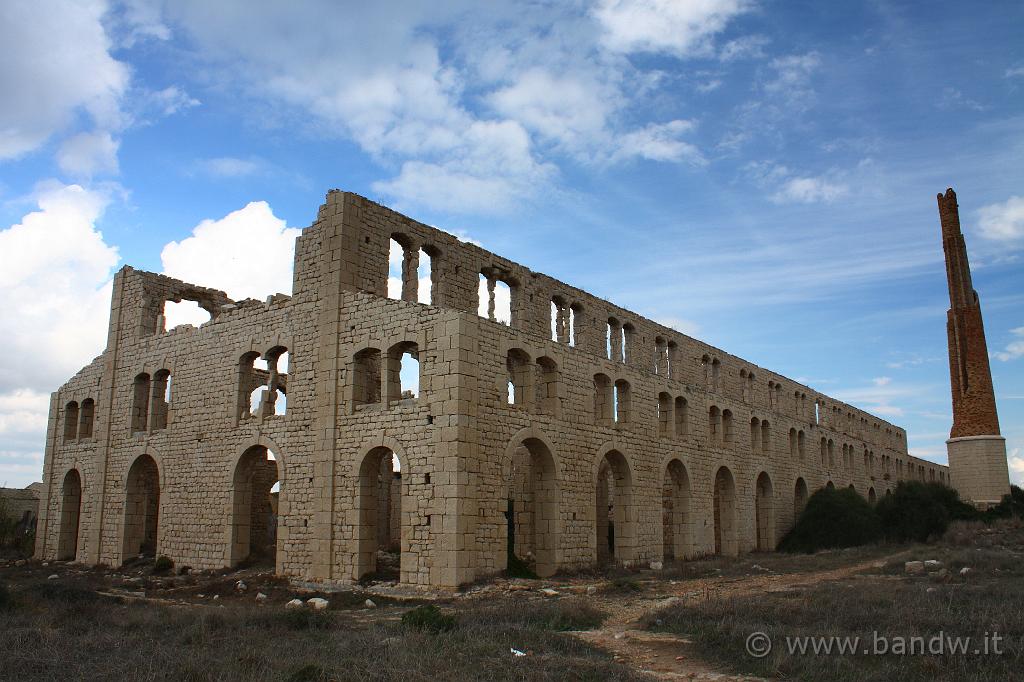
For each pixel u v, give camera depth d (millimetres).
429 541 33000
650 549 46844
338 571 35344
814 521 65375
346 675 15211
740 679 16125
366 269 39250
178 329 46719
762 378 70125
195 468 43281
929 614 21469
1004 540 54281
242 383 42500
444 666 16125
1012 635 18688
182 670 15547
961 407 78125
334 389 37344
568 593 31828
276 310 41031
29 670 15688
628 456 46094
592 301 49844
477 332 34938
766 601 25656
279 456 38906
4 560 51812
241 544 40906
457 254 42094
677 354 57719
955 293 80250
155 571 42750
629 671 16391
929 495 65688
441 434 33438
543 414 39281
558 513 39250
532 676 15391
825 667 16328
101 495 48469
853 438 87625
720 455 57750
